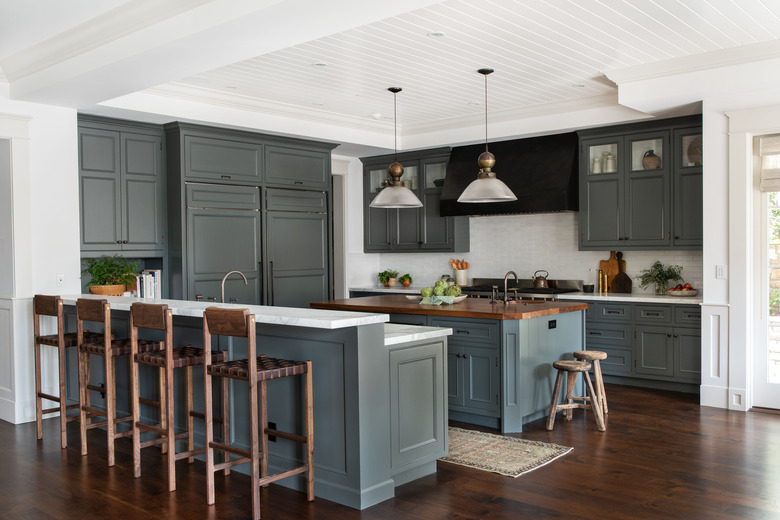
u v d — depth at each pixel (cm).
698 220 586
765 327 516
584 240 656
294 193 689
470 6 373
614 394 579
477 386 470
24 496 340
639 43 450
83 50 417
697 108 551
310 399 330
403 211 796
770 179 498
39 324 482
